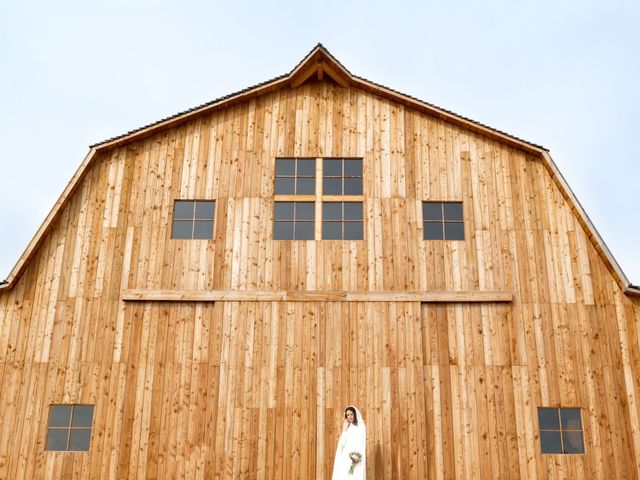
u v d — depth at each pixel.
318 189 11.24
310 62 11.69
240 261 10.73
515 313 10.45
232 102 11.73
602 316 10.42
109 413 9.98
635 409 9.95
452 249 10.81
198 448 9.80
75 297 10.56
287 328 10.33
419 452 9.70
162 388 10.10
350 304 10.46
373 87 11.70
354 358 10.16
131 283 10.63
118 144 11.44
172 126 11.62
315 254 10.77
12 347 10.30
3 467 9.75
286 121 11.69
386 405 9.93
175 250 10.82
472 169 11.34
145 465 9.73
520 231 10.92
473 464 9.70
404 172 11.32
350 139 11.55
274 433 9.84
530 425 9.89
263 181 11.28
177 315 10.48
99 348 10.30
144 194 11.20
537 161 11.35
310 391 10.02
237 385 10.07
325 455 9.71
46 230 10.77
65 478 9.70
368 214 11.04
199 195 11.20
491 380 10.12
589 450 9.78
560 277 10.63
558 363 10.18
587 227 10.70
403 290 10.54
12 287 10.59
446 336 10.35
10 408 10.01
